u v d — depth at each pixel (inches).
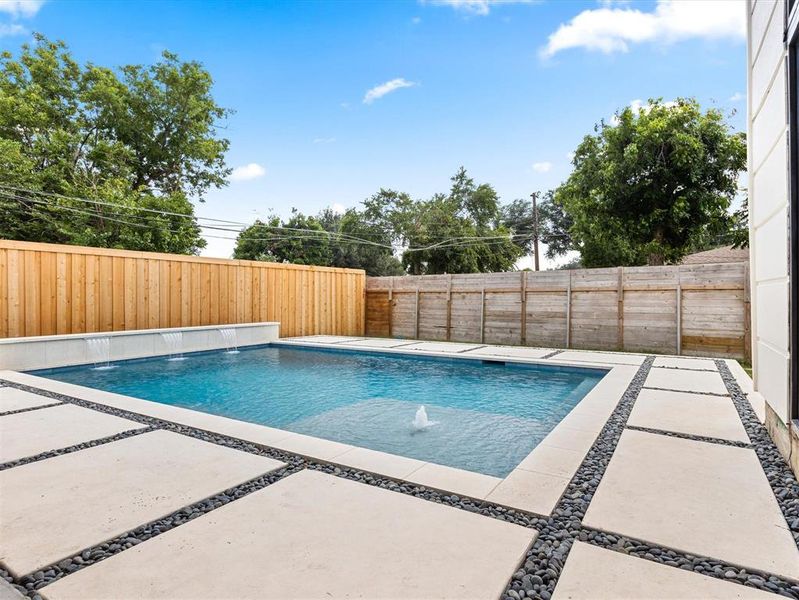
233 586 61.3
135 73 710.5
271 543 72.2
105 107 673.6
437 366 304.0
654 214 445.1
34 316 266.7
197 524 78.5
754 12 140.6
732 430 134.8
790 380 104.3
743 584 62.7
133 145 716.7
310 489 93.5
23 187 526.6
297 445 120.3
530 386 243.9
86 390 190.1
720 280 307.7
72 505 85.7
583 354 315.9
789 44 104.0
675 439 126.8
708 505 86.5
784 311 110.0
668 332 326.6
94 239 520.7
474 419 179.9
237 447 119.8
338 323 462.6
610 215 482.3
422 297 443.8
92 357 278.4
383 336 470.6
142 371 277.6
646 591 61.0
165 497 89.2
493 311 402.0
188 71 749.9
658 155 438.3
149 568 65.6
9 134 586.9
